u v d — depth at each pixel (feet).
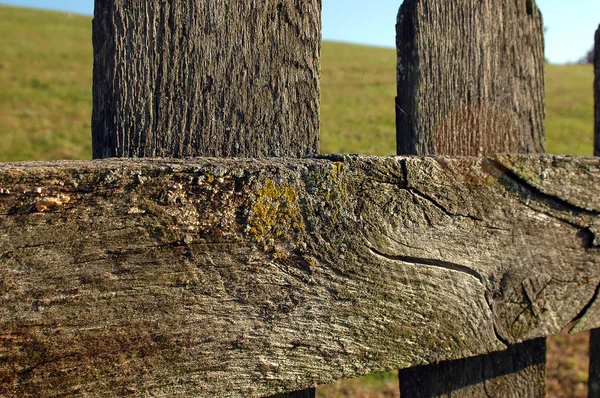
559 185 1.73
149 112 1.59
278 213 1.54
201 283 1.51
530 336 1.73
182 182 1.49
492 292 1.69
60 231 1.44
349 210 1.58
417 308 1.64
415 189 1.62
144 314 1.49
